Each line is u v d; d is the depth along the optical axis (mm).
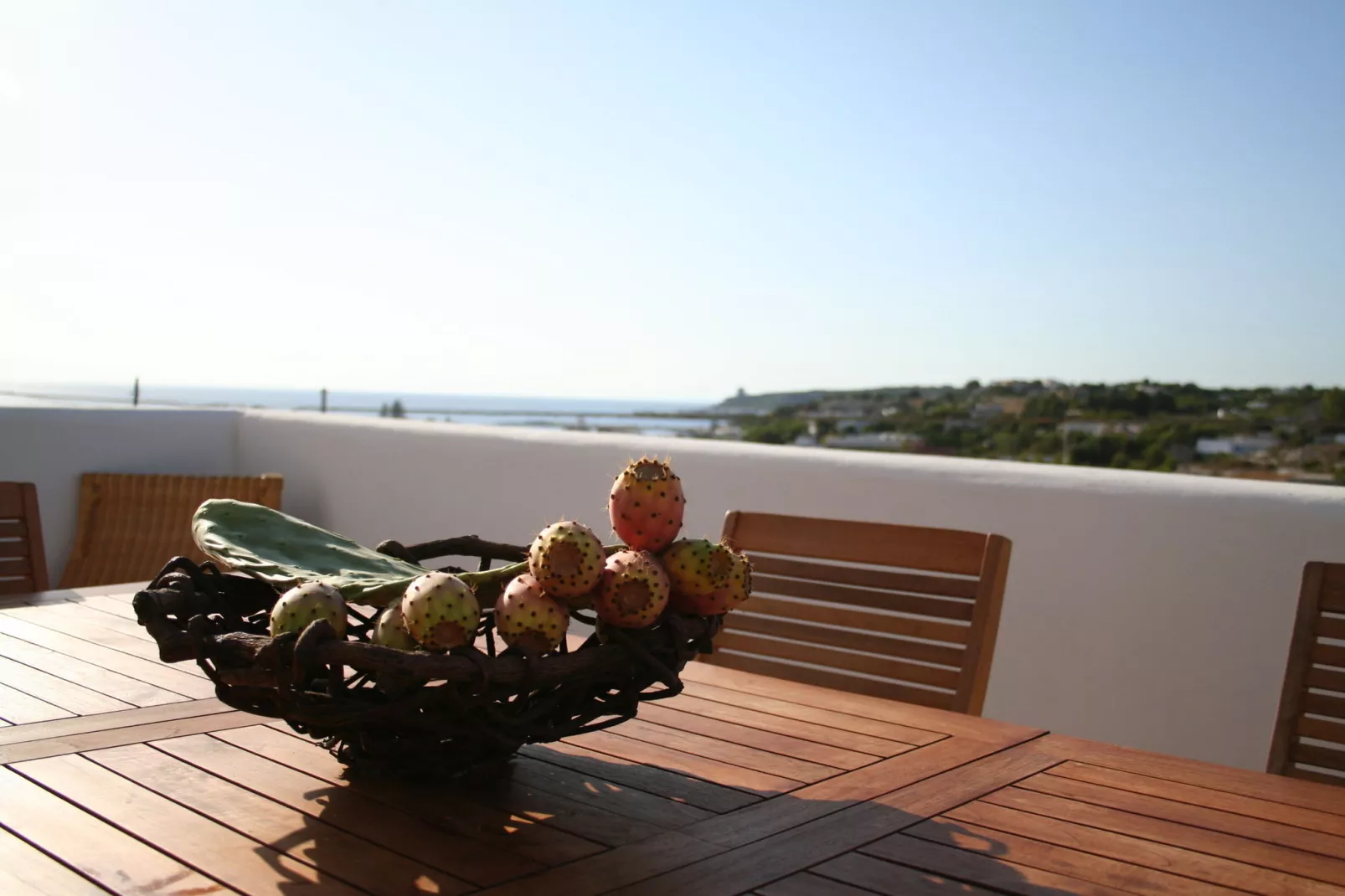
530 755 1117
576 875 812
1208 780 1097
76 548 3941
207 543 1034
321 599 863
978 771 1107
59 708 1219
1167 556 2477
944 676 1558
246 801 947
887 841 907
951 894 803
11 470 3912
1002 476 2703
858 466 2918
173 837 861
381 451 4078
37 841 848
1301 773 1356
